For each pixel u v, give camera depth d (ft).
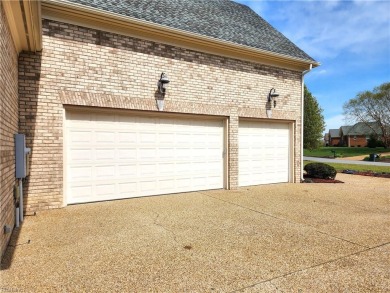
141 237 15.20
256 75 32.07
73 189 22.85
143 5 27.50
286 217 19.65
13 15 14.76
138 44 24.71
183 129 28.30
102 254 12.81
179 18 28.58
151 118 26.45
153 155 26.63
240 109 30.91
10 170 14.71
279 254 13.03
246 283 10.25
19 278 10.41
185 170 28.53
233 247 13.87
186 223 17.95
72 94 21.88
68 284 10.02
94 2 23.02
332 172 39.68
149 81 25.26
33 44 19.02
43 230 16.21
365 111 125.29
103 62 23.09
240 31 33.12
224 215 20.03
